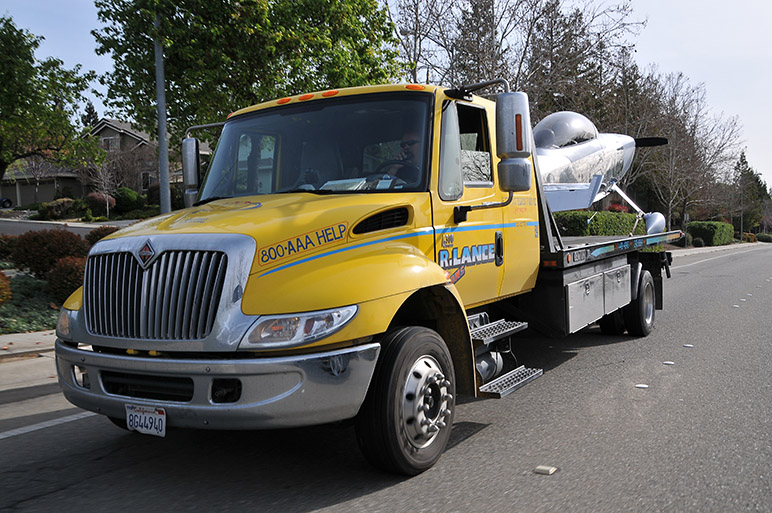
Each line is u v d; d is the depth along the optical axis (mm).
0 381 7195
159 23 13773
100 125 49469
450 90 5070
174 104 15391
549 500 3820
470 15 19938
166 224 4273
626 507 3725
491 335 5203
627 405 5902
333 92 5156
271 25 14664
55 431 5379
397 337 4117
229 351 3641
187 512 3709
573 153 9984
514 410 5816
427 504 3773
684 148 36344
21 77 16781
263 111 5402
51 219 45844
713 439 4926
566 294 6504
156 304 3854
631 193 42219
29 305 10820
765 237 84438
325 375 3705
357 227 4234
